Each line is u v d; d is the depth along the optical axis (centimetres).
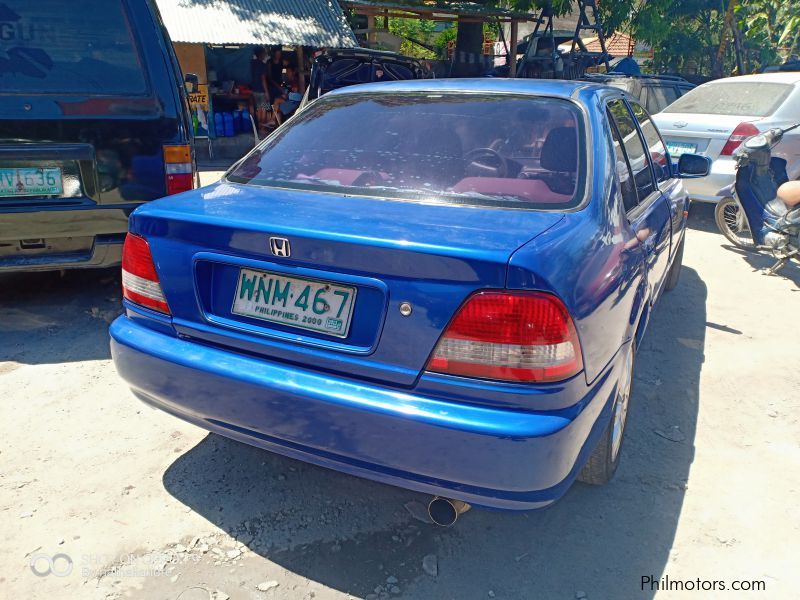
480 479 187
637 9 1727
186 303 224
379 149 266
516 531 247
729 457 299
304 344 204
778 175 639
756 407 347
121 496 257
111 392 335
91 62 387
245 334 214
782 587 223
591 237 217
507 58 1745
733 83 783
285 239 200
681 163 436
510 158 250
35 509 247
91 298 464
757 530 250
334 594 214
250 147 1326
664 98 1090
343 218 211
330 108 303
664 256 370
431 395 190
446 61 1627
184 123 414
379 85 317
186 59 1245
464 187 239
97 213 399
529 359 182
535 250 188
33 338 396
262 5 1309
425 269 184
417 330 187
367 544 238
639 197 310
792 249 573
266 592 214
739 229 666
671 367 393
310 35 1277
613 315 222
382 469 201
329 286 201
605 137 268
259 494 263
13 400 323
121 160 398
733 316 483
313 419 201
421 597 214
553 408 187
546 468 186
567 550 238
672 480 281
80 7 382
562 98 277
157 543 234
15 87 373
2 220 381
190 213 222
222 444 295
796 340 438
